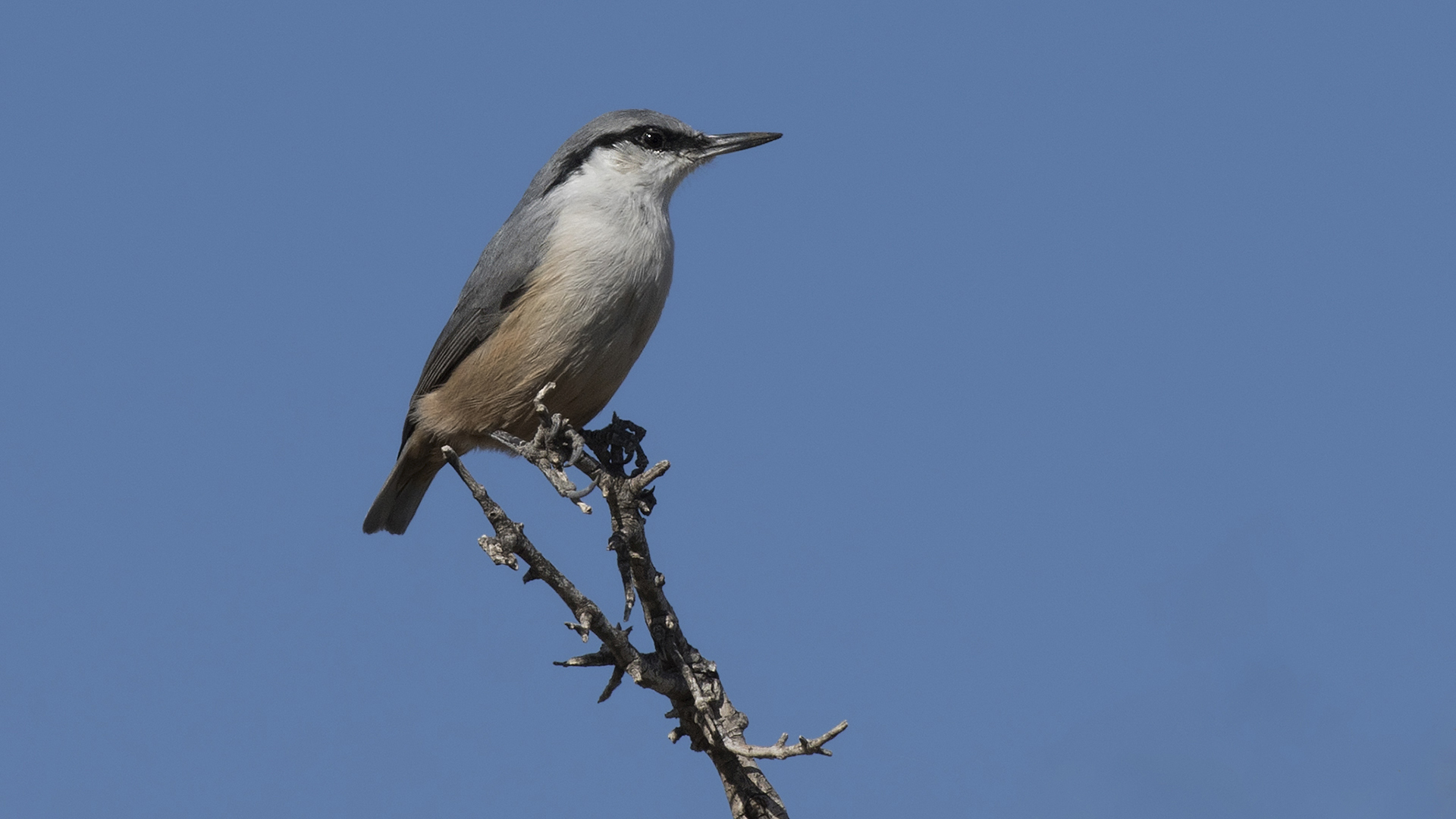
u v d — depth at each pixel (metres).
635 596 7.86
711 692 7.66
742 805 7.52
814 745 6.50
